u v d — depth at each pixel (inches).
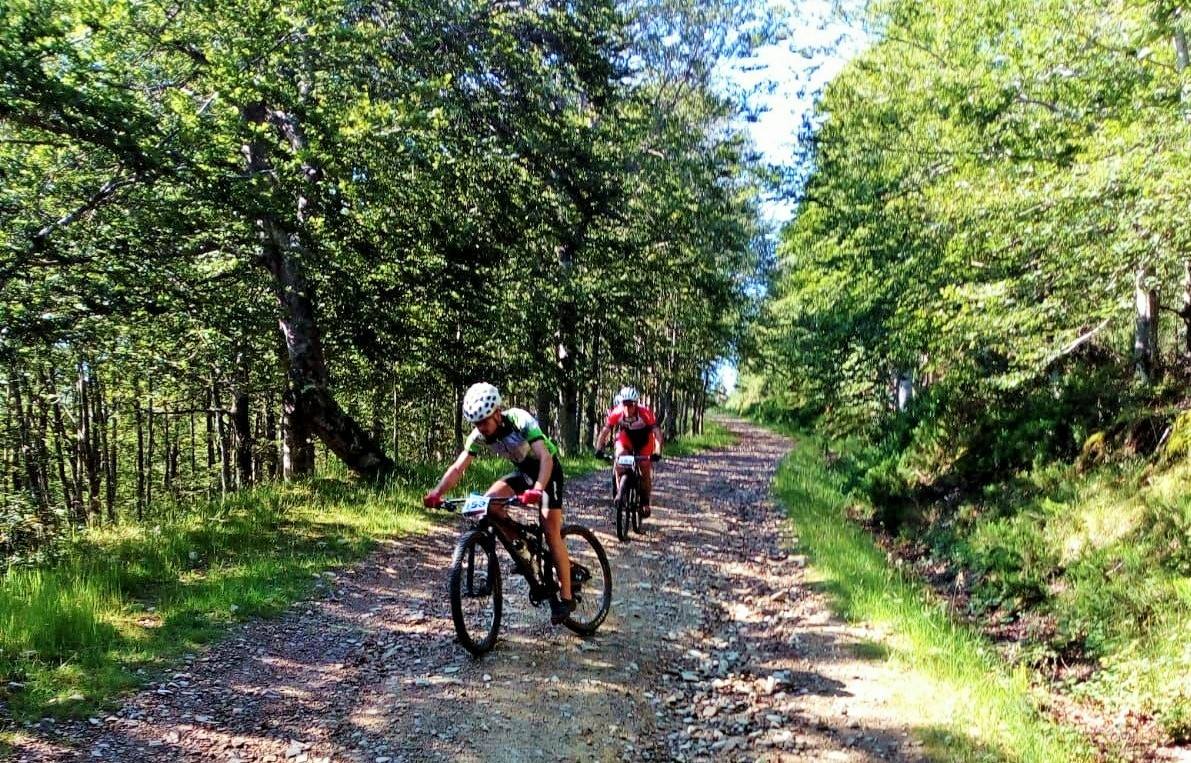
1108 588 315.6
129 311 383.2
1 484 617.3
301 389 496.4
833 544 406.3
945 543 441.4
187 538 342.6
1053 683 273.4
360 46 404.8
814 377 1168.2
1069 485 410.6
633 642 252.1
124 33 333.7
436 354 568.4
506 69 505.7
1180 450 367.6
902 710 203.0
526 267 628.1
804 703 210.8
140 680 199.9
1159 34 357.4
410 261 499.2
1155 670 257.8
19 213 350.0
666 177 735.7
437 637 246.4
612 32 612.1
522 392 801.6
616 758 180.4
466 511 222.8
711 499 563.8
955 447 543.5
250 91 352.5
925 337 531.8
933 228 470.3
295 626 251.4
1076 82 407.8
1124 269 372.5
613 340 850.8
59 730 169.9
